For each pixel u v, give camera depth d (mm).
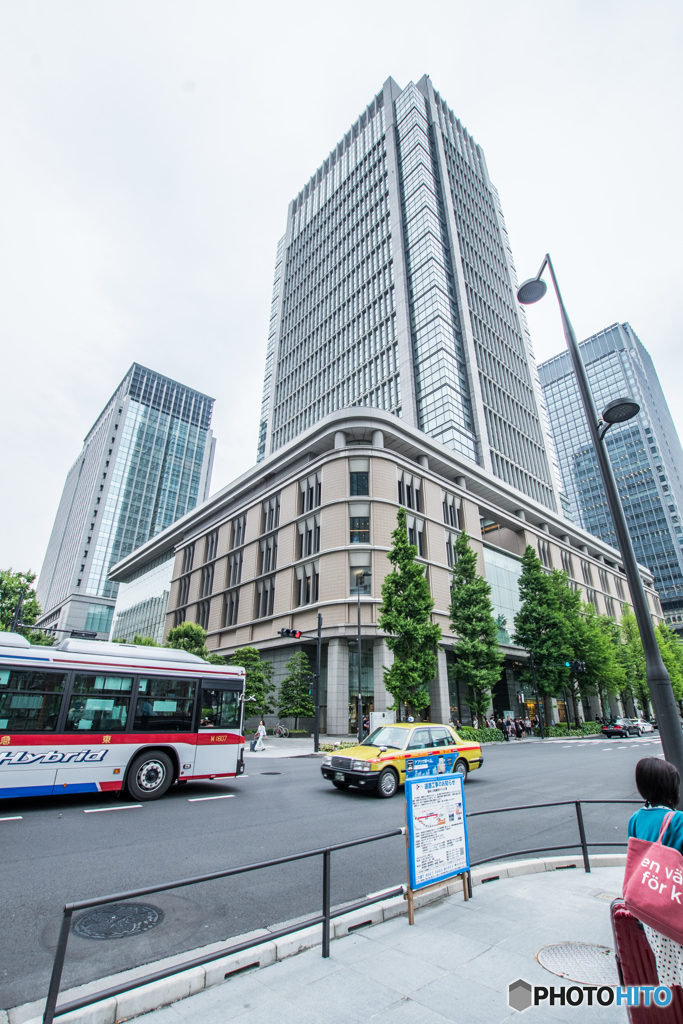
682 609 112750
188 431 130125
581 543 60219
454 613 30781
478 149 85000
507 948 3971
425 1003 3205
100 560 104250
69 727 9641
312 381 72438
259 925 4746
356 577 31578
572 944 4016
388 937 4242
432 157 71188
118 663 10508
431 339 56156
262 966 3799
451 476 43719
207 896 5480
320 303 76312
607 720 46656
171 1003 3273
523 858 6852
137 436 120250
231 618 42125
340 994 3338
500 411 61188
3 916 4781
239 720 11891
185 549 53938
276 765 17500
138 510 113688
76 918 4805
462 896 5230
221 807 9844
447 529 38344
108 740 9977
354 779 11336
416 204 64062
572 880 5750
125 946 4262
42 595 134000
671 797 2746
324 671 32625
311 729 31547
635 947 2447
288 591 35500
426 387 55156
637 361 138250
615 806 10625
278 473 42438
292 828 8242
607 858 6438
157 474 120125
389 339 61062
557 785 12719
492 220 79312
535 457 65375
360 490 34031
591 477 134875
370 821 8836
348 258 73375
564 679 35812
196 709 11281
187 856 6617
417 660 24406
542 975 3518
